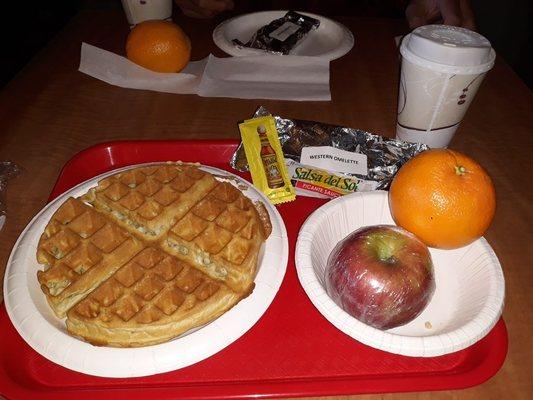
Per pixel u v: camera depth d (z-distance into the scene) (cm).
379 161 87
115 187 80
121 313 64
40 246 70
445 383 59
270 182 85
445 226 62
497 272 64
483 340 64
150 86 117
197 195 81
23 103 111
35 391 58
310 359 63
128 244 74
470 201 61
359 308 60
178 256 74
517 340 65
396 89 121
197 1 149
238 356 63
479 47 78
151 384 59
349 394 58
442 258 72
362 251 61
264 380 61
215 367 62
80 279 67
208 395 58
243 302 63
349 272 60
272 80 120
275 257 69
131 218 78
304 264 63
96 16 149
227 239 73
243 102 113
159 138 102
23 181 90
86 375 60
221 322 60
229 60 125
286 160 88
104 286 67
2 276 72
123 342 60
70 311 62
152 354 57
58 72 123
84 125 105
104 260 71
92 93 115
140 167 85
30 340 59
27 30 248
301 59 126
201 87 117
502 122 110
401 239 62
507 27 225
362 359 63
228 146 96
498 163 97
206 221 76
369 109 113
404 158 86
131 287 67
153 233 77
